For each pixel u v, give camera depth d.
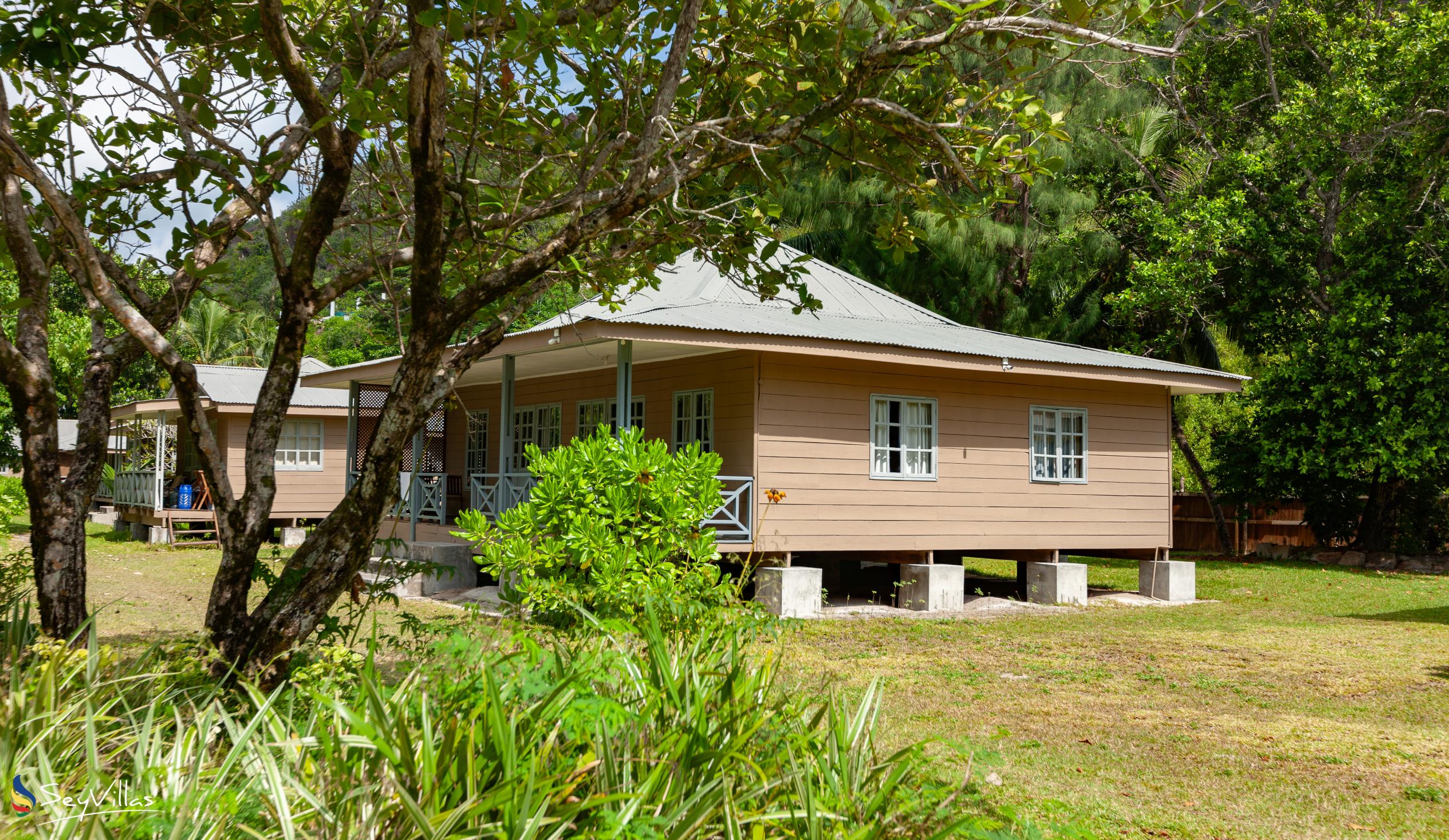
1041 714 7.41
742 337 11.97
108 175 5.52
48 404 4.98
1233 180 23.52
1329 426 21.23
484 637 4.03
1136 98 24.16
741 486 13.03
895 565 16.91
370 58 5.00
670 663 3.51
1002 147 5.14
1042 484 15.22
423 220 4.42
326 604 4.57
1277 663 9.80
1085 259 24.08
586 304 13.59
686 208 5.92
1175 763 6.10
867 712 3.75
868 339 12.69
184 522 21.78
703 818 2.82
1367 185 22.20
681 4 5.55
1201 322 24.27
